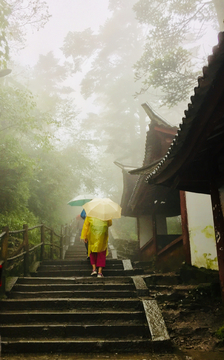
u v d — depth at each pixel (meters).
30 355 3.76
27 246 6.95
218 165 4.70
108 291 5.45
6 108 9.03
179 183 5.08
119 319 4.56
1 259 5.39
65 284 5.80
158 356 3.68
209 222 6.65
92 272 6.56
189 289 5.53
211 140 4.31
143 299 5.06
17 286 5.66
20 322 4.50
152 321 4.32
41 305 4.93
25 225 6.98
